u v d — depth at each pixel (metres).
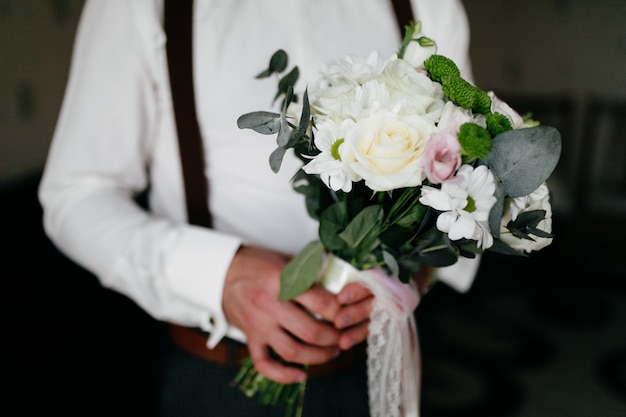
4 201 1.47
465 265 0.96
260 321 0.71
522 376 2.18
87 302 1.66
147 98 0.81
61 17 1.74
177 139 0.81
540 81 3.71
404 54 0.58
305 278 0.65
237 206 0.85
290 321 0.68
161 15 0.79
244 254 0.74
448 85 0.51
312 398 0.83
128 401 1.64
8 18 1.53
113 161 0.80
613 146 3.40
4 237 1.43
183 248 0.74
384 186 0.49
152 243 0.75
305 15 0.84
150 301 0.77
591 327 2.51
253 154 0.83
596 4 3.43
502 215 0.52
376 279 0.68
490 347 2.38
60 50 1.75
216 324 0.77
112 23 0.77
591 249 3.15
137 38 0.77
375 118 0.49
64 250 0.84
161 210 0.88
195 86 0.81
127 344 1.70
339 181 0.50
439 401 2.04
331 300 0.69
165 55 0.79
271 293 0.69
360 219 0.58
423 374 2.20
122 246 0.75
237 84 0.82
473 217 0.47
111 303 1.72
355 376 0.86
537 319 2.58
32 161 1.65
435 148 0.47
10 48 1.55
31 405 1.39
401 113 0.51
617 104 3.39
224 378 0.84
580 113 3.54
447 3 0.91
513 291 2.84
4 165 1.53
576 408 1.99
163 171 0.85
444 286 2.82
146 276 0.75
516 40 3.66
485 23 3.58
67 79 1.80
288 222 0.87
